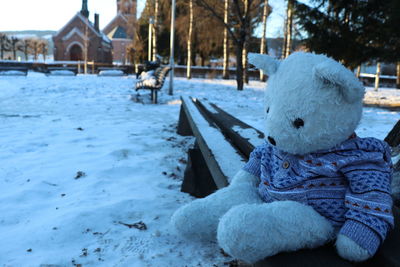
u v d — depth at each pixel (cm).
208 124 382
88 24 5722
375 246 116
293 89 131
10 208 289
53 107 934
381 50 1516
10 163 412
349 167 128
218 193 164
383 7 1430
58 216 271
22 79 1969
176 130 647
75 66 4231
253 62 150
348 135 131
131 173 383
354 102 126
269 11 2600
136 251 224
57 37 5650
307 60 136
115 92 1346
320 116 127
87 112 857
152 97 1097
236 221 125
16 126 648
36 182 347
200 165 324
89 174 373
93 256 219
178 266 208
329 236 129
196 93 1420
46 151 470
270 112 139
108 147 494
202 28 2762
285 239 125
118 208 286
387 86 3481
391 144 274
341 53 1606
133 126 676
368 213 118
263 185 157
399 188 206
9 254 221
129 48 4516
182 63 4738
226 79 2769
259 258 128
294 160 143
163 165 412
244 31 1708
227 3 2300
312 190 134
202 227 156
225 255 218
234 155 250
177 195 321
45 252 224
